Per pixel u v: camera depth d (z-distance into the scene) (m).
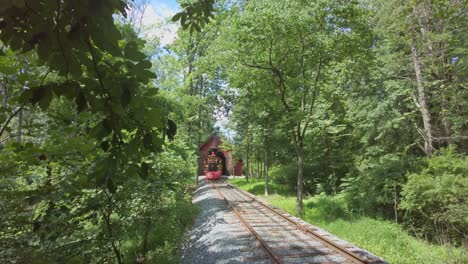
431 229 10.59
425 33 12.61
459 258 7.67
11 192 3.08
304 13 11.87
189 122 25.94
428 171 11.84
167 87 20.45
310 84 15.05
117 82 1.58
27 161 2.73
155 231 8.88
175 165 9.05
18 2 1.19
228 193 22.09
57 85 1.52
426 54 13.77
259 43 13.30
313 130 18.91
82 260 4.14
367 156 18.78
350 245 7.96
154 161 6.37
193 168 15.66
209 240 8.90
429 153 14.02
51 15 1.35
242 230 9.94
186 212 12.19
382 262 6.61
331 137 20.52
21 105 2.31
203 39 25.09
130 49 1.59
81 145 2.69
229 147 42.91
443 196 9.91
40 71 2.43
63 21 1.34
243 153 40.53
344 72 15.89
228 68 15.57
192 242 9.09
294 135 15.18
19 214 3.22
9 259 3.03
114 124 1.69
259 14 12.36
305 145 21.70
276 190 24.80
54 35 1.36
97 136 1.73
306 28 12.68
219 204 16.20
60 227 3.74
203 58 16.23
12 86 2.45
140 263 7.92
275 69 14.30
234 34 13.63
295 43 13.73
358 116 17.77
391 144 17.36
